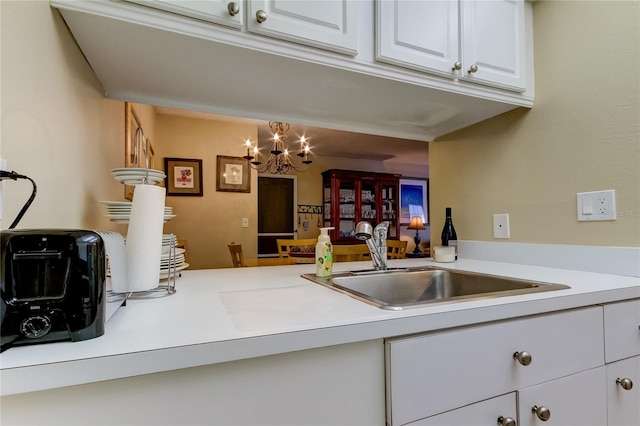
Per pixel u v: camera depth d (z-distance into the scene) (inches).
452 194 69.9
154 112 125.3
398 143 184.4
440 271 53.1
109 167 50.9
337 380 23.7
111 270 28.7
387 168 239.0
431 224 75.5
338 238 208.1
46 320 19.3
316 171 219.0
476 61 48.2
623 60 43.3
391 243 119.0
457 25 47.0
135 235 31.8
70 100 33.7
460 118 61.0
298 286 39.3
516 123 56.9
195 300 31.7
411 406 25.2
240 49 35.8
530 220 54.6
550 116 51.9
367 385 24.5
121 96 48.1
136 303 30.4
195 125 138.6
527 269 49.9
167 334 21.6
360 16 41.3
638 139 41.8
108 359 18.5
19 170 24.6
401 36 42.8
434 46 45.1
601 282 38.6
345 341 23.6
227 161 142.6
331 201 210.2
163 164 133.6
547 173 52.2
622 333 35.8
